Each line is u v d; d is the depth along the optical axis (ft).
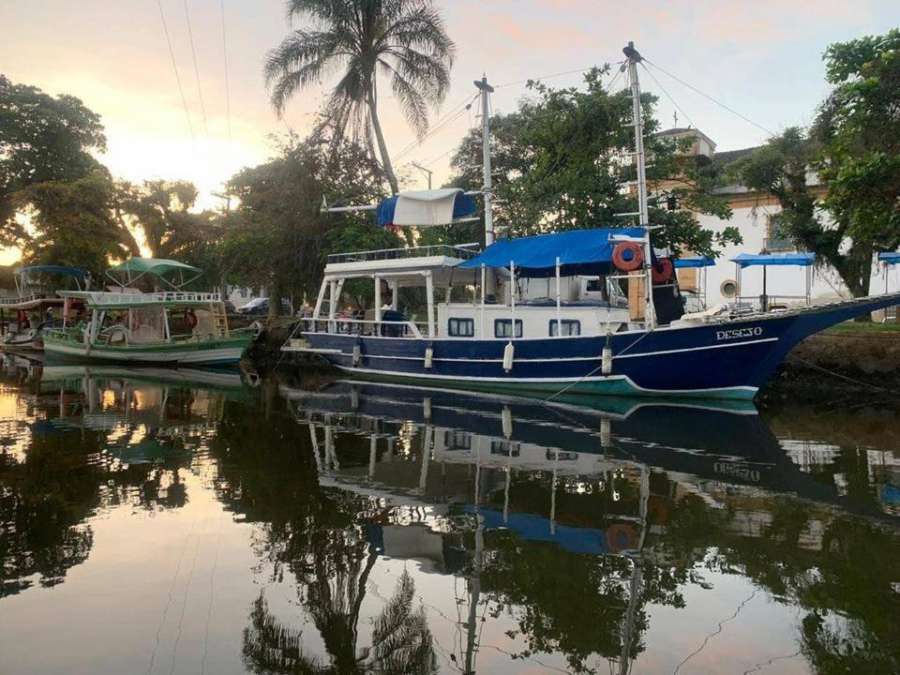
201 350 86.12
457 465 30.22
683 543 19.86
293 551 19.40
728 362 49.65
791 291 89.71
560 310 55.42
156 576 17.48
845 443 35.70
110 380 70.54
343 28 79.56
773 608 15.53
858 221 47.03
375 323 69.77
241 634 14.40
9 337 117.70
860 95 46.52
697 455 32.35
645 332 51.29
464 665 13.15
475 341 60.13
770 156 74.69
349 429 39.96
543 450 33.60
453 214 66.49
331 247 84.58
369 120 85.71
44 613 15.26
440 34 79.92
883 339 57.26
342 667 13.10
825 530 20.94
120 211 115.96
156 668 12.92
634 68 52.39
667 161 67.77
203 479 27.63
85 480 27.22
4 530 20.94
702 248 68.23
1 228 115.85
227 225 102.17
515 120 85.40
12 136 110.73
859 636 14.12
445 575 17.65
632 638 14.19
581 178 65.57
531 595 16.47
